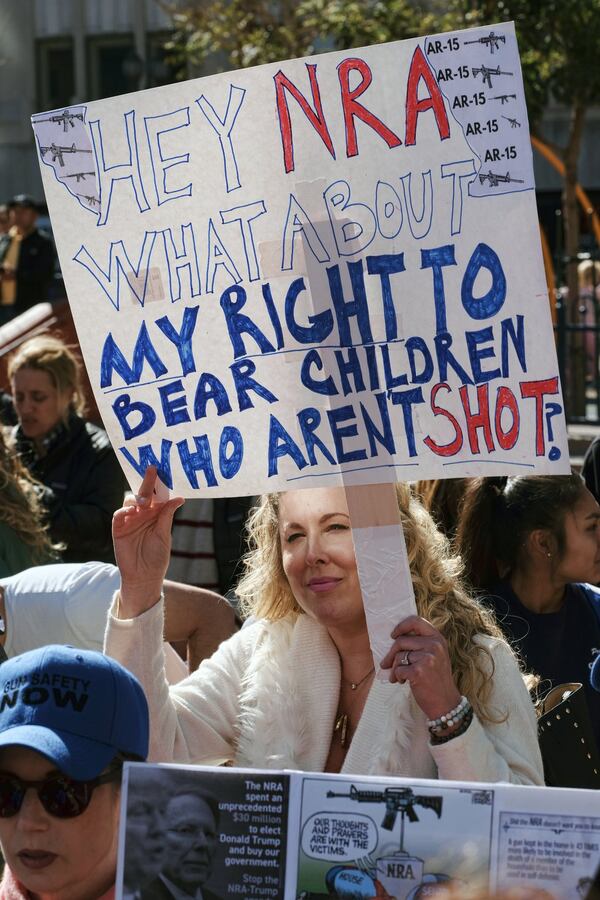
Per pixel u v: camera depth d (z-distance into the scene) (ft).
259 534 11.85
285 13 60.08
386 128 10.41
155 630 10.94
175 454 11.09
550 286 45.03
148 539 11.00
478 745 9.78
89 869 8.63
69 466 23.71
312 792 8.05
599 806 7.77
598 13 47.78
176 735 11.22
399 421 10.47
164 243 10.98
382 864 7.91
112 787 8.63
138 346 11.11
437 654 9.84
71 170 11.05
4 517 18.17
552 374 10.21
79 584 13.85
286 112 10.57
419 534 11.14
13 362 23.94
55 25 113.91
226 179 10.76
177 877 8.07
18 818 8.54
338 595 10.78
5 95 115.75
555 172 96.32
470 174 10.28
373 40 51.49
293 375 10.73
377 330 10.52
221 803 8.11
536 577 15.15
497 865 7.81
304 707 11.17
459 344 10.38
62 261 11.17
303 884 7.98
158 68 85.56
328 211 10.55
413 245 10.42
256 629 11.76
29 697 8.54
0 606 13.91
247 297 10.80
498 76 10.18
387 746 10.50
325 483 10.69
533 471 10.27
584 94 50.49
